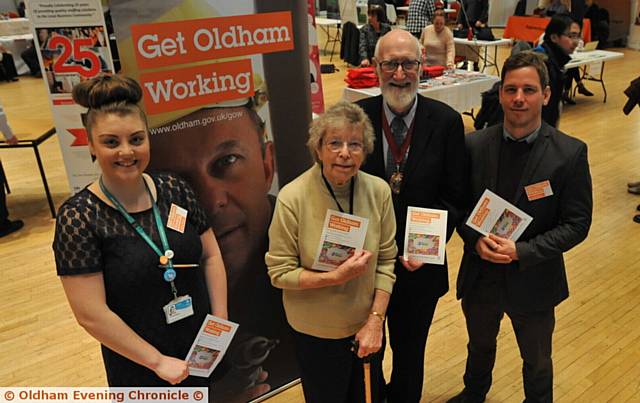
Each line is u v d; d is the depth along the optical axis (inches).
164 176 57.4
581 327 109.6
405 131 68.9
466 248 74.9
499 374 96.3
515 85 62.3
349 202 60.1
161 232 52.9
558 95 126.4
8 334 114.2
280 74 74.2
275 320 87.0
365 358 62.6
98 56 62.9
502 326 111.0
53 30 61.9
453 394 91.7
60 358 105.7
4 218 161.9
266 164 77.0
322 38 520.4
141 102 63.0
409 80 65.2
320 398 68.7
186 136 68.1
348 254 59.7
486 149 68.4
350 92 183.8
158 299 53.1
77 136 67.8
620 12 460.4
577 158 63.4
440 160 68.3
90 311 48.8
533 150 65.0
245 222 77.5
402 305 73.7
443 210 67.2
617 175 191.6
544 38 129.0
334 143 55.3
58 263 48.7
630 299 119.3
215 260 61.9
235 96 70.8
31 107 313.3
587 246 144.2
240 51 69.3
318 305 62.4
